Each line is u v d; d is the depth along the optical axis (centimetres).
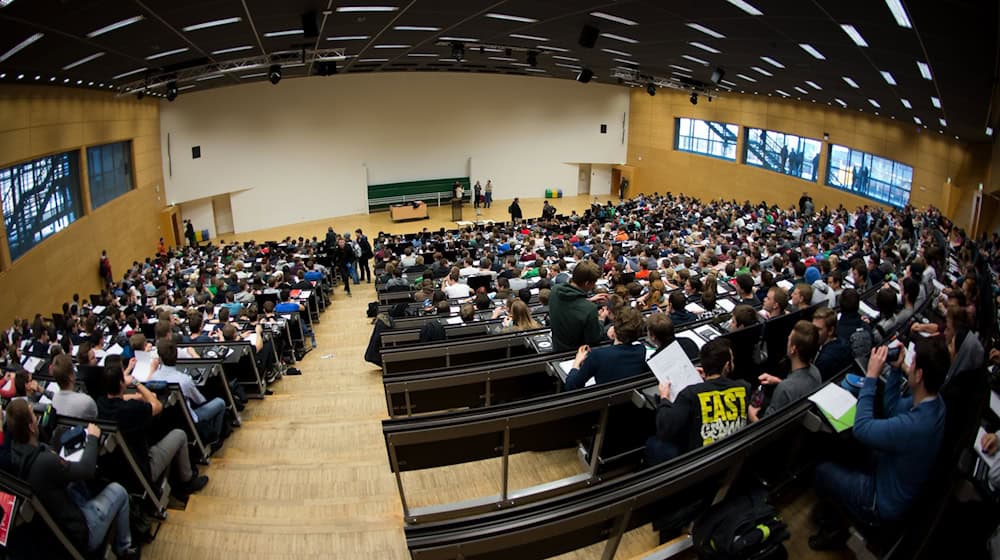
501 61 2075
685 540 344
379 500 492
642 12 934
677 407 346
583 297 486
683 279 935
